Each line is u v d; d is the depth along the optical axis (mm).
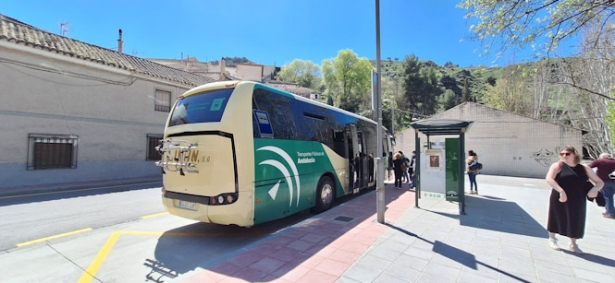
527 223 6469
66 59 12391
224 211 4953
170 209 5645
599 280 3699
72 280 3771
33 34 12648
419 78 54562
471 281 3637
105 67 13688
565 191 4695
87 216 7055
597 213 7859
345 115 9516
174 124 5852
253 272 3879
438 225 6223
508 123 22344
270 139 5863
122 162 14594
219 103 5383
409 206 8312
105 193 10305
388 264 4129
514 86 32625
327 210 7805
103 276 3883
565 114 27391
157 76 15914
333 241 5129
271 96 6191
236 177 5047
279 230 6230
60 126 12367
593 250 4797
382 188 6379
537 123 21406
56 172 12188
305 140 7086
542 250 4750
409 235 5484
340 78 53625
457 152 8062
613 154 15117
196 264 4336
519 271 3941
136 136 15266
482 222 6504
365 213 7395
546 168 20859
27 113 11422
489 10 5684
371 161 11227
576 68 13133
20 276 3861
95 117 13562
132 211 7633
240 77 57000
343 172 8906
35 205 8188
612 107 14102
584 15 5074
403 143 26547
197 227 6312
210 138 5168
